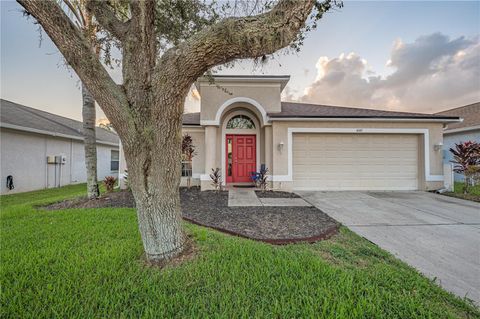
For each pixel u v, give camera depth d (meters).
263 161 10.84
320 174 9.91
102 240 3.82
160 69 2.74
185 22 4.52
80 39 2.60
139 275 2.71
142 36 2.76
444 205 7.11
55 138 13.25
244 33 2.56
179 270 2.80
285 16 2.57
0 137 10.14
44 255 3.21
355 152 9.95
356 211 6.31
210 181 9.80
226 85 10.08
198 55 2.68
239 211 6.14
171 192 3.05
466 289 2.67
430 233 4.60
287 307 2.15
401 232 4.66
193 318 2.02
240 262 3.01
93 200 7.27
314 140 9.94
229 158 10.98
